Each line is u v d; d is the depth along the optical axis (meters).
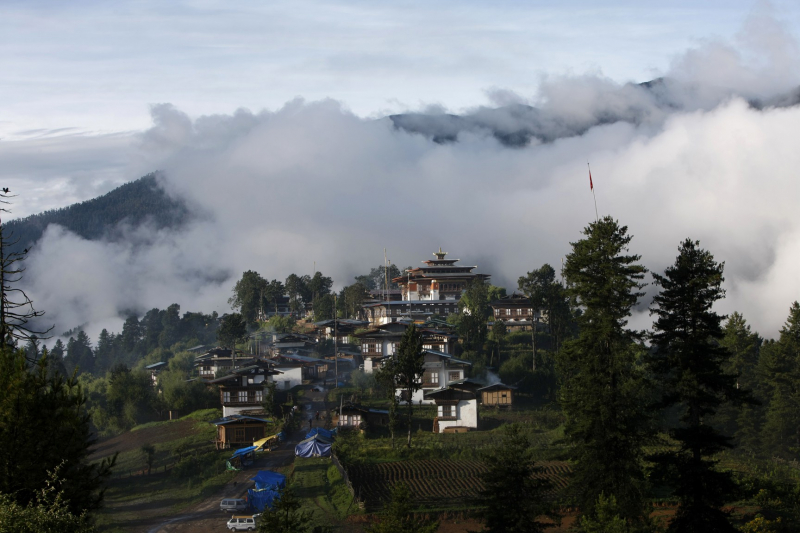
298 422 85.00
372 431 81.81
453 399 82.81
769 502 57.06
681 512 44.94
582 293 48.09
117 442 90.50
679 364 45.69
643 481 45.25
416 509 53.84
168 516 56.34
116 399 101.06
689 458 44.69
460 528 50.75
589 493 45.16
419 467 65.38
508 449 41.19
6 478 25.80
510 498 40.31
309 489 61.06
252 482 64.50
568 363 48.91
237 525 51.69
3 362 28.19
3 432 26.27
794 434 84.50
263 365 93.75
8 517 22.88
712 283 46.06
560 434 77.38
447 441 75.81
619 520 38.09
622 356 45.56
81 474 27.69
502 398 90.69
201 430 87.12
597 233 47.59
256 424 79.94
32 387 27.33
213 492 62.44
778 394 85.50
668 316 46.97
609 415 44.91
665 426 76.94
